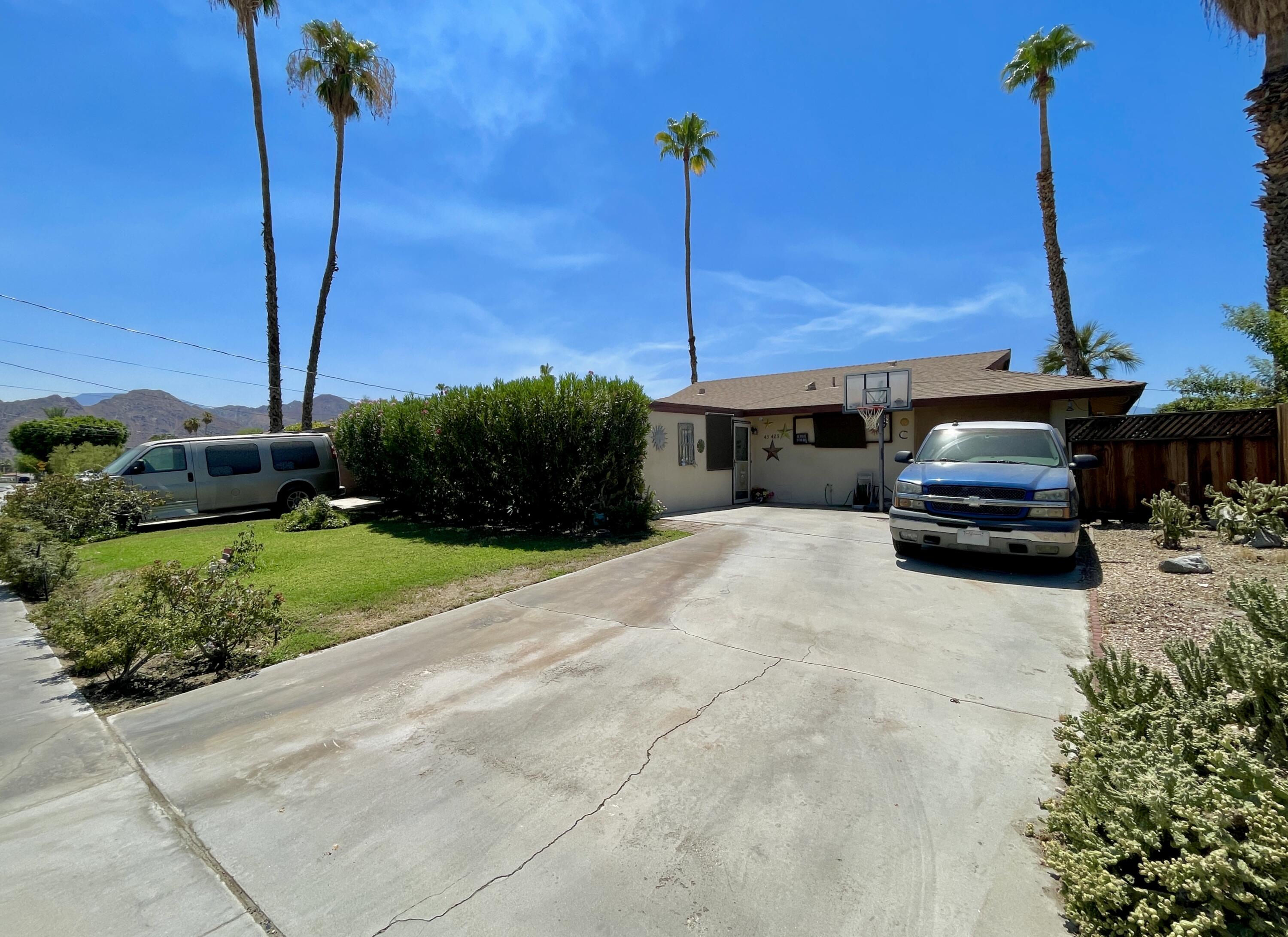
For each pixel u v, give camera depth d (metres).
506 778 2.79
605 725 3.27
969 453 7.61
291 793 2.72
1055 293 17.69
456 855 2.28
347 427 13.28
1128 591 5.37
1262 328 10.78
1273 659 2.28
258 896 2.10
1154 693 2.60
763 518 11.60
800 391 15.59
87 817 2.57
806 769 2.79
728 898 2.03
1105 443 9.45
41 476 9.81
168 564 4.70
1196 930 1.65
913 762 2.82
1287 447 7.63
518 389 9.94
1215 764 2.08
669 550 8.18
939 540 6.62
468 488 10.69
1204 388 13.74
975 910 1.94
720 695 3.61
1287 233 10.23
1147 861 1.85
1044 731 3.08
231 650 4.38
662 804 2.56
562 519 10.15
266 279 17.20
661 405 11.71
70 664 4.48
